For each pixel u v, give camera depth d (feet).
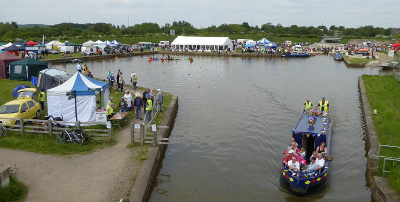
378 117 83.82
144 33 563.07
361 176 59.82
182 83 152.76
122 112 78.23
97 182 49.03
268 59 276.00
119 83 118.01
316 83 155.53
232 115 97.96
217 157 67.41
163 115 86.12
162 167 62.49
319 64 239.71
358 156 68.85
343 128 87.45
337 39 518.37
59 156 58.18
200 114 99.09
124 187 47.55
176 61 256.73
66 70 189.47
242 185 55.93
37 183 48.34
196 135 80.33
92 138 65.36
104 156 58.65
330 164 64.54
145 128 67.46
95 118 75.20
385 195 46.57
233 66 223.10
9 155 57.77
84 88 75.87
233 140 76.95
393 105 97.04
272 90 137.28
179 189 54.13
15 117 70.33
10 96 105.29
